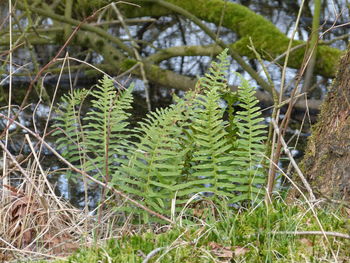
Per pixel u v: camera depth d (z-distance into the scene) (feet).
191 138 11.45
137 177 11.71
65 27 24.61
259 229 9.44
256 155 11.43
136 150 11.28
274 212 10.04
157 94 24.53
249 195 11.12
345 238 9.06
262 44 23.91
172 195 11.14
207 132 11.13
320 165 11.18
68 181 16.78
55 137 19.54
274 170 11.02
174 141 11.30
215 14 25.14
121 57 24.94
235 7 25.00
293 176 12.01
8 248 10.12
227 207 10.81
